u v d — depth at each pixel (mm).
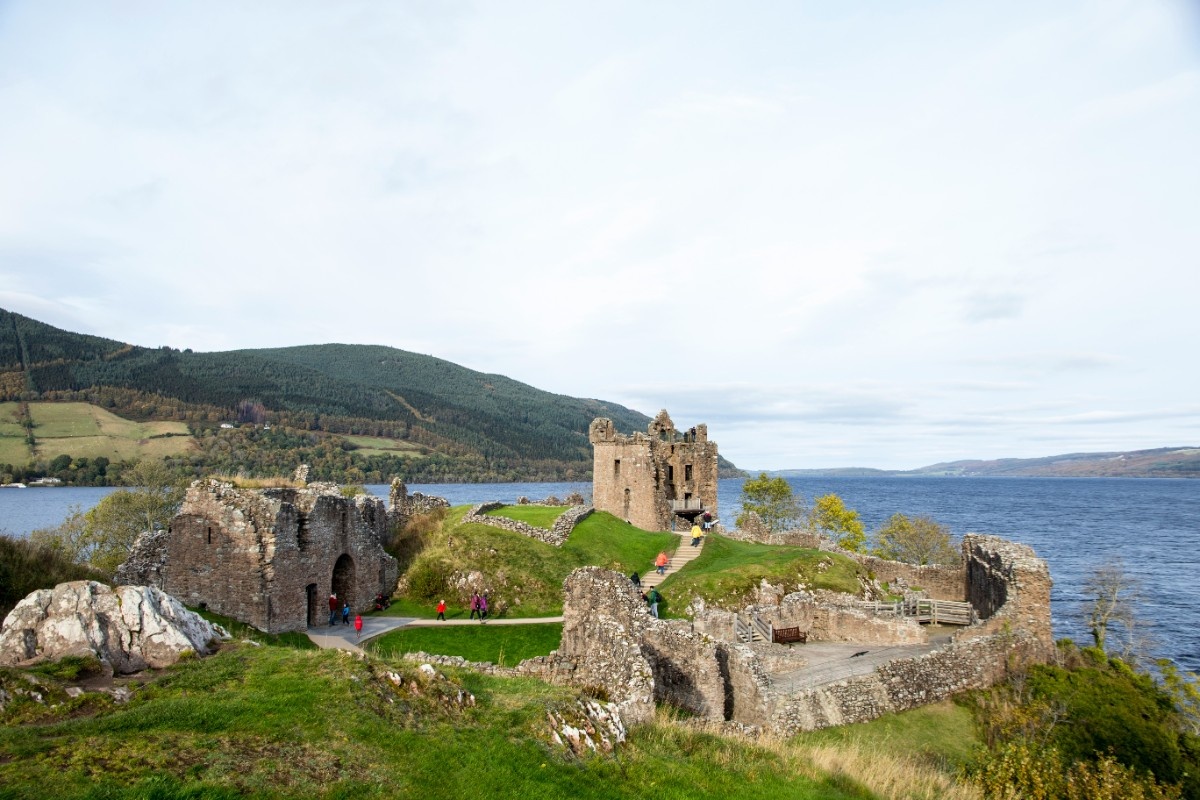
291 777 11758
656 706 26016
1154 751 27047
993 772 22281
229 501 36469
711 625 35031
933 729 29156
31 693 13602
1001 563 39250
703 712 26578
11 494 192500
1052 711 28406
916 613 42688
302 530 38469
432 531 53938
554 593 46562
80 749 11547
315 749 12781
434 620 41844
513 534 51750
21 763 10953
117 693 14227
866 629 38719
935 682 31625
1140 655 51094
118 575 36500
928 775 22328
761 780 17672
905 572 55562
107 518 65312
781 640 38219
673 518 74375
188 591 37062
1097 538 143500
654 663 28438
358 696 14805
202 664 16000
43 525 113375
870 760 22250
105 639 15984
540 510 64312
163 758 11594
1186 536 147000
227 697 14258
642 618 29203
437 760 13484
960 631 36688
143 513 67875
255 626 35000
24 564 25328
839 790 18641
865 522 171000
